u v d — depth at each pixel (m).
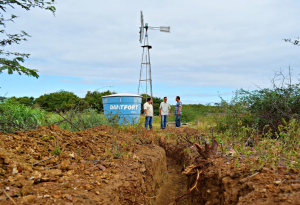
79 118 7.31
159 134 8.27
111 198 2.83
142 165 4.44
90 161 4.02
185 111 18.14
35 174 2.87
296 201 2.23
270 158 3.51
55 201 2.42
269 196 2.43
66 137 4.57
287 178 2.82
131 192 3.48
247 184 2.81
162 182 5.48
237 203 2.51
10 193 2.31
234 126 7.58
